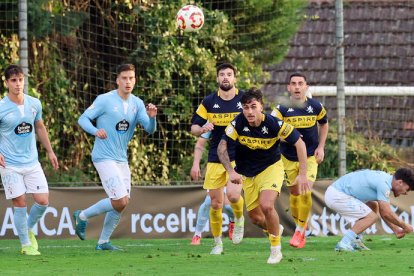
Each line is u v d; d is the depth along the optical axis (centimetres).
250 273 2325
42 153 4231
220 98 3045
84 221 3141
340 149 3912
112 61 4512
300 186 2522
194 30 3697
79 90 4419
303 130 3247
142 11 4488
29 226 2977
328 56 5772
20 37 3662
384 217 2964
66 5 4328
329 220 3866
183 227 3803
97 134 2933
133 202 3762
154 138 4462
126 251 3047
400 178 2938
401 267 2470
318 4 6022
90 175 4397
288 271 2370
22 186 2909
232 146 2558
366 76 5622
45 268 2483
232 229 3569
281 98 3278
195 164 3114
